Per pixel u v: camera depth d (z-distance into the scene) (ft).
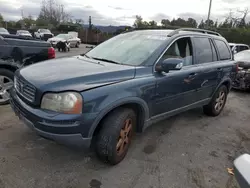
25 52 15.89
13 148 10.55
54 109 8.20
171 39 12.00
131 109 10.09
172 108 12.41
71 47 79.71
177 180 9.36
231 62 16.98
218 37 16.42
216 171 10.18
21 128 12.42
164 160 10.69
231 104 21.11
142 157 10.77
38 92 8.39
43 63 11.04
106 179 9.04
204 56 14.39
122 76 9.68
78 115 8.14
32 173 9.02
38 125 8.25
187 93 13.02
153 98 10.84
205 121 16.02
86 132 8.43
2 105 15.40
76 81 8.56
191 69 12.98
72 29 137.90
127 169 9.77
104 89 8.78
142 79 10.19
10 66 15.39
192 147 12.14
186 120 15.94
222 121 16.39
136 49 11.78
